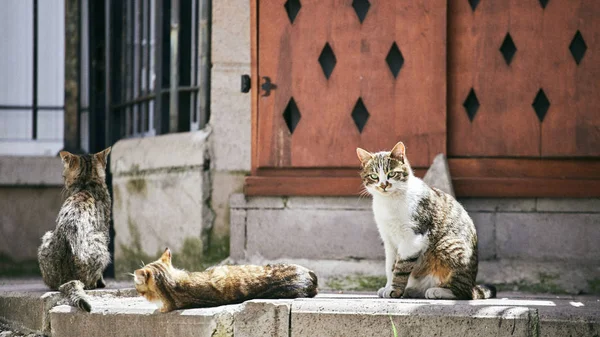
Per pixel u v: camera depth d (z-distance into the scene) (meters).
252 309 4.84
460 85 6.62
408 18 6.62
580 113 6.50
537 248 6.49
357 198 6.67
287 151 6.79
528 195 6.44
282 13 6.79
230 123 7.09
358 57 6.70
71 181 6.10
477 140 6.59
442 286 5.42
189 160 7.17
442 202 5.54
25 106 8.97
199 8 7.52
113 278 8.20
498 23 6.59
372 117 6.67
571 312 4.66
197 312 4.75
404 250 5.40
